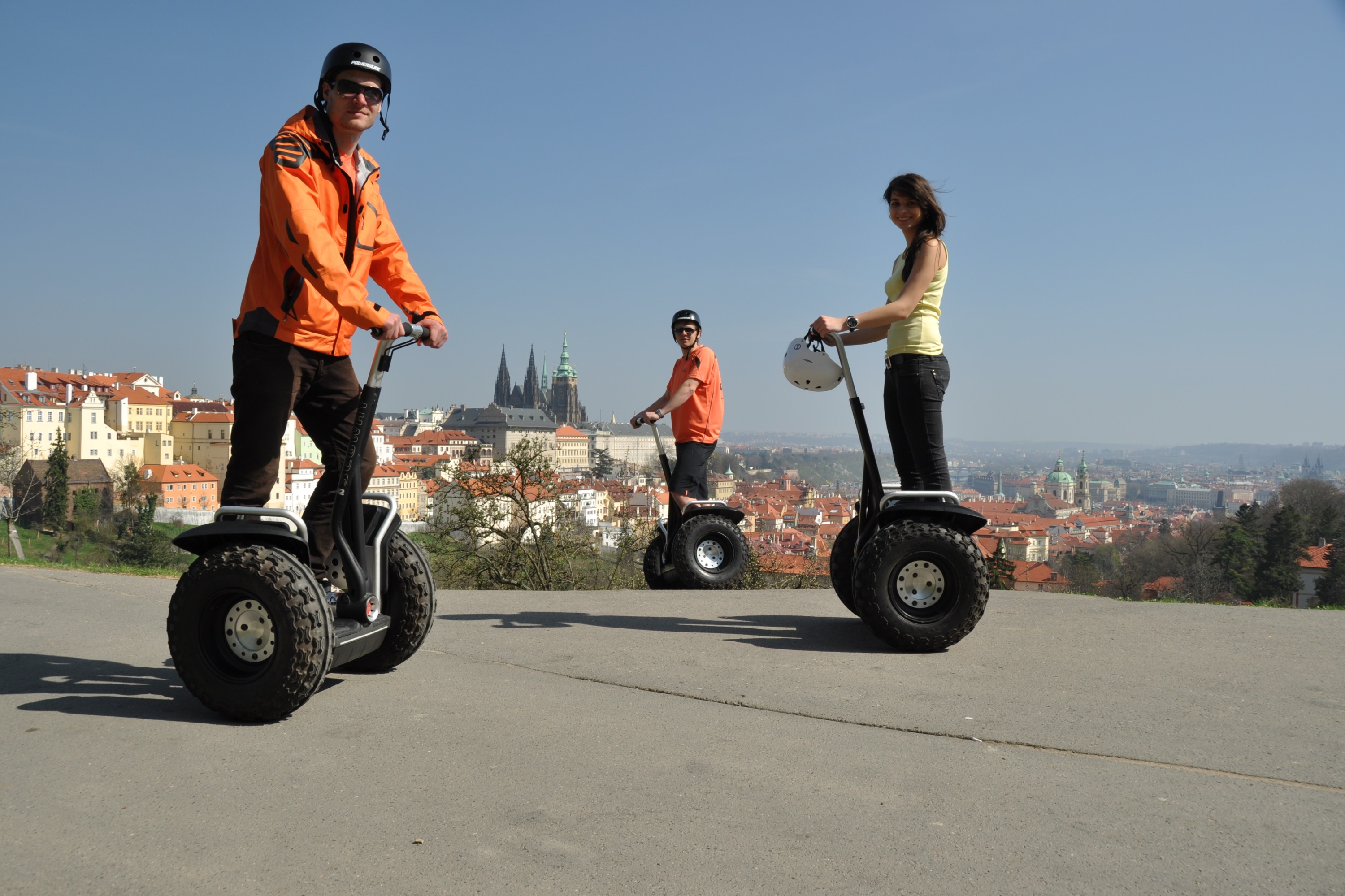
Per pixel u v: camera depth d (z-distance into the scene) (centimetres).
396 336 302
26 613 503
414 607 338
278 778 232
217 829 201
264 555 278
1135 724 278
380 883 175
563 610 510
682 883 175
